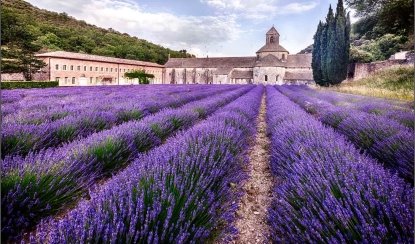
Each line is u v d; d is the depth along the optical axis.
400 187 1.86
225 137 3.66
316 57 32.31
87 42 84.38
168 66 76.31
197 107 7.81
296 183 2.26
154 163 2.39
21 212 2.10
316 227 1.61
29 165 2.44
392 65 24.69
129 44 108.25
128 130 4.12
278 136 4.36
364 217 1.60
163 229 1.60
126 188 1.89
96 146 3.29
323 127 4.57
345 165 2.38
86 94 13.62
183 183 2.05
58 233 1.46
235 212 2.64
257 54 65.88
